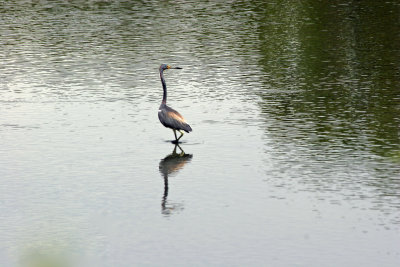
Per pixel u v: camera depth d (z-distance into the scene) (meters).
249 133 21.36
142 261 13.67
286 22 37.84
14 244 14.31
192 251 14.07
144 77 28.05
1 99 25.03
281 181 17.53
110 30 36.44
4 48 32.84
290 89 26.19
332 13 39.94
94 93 25.86
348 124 22.00
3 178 17.88
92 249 14.13
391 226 14.95
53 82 27.31
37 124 22.33
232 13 40.50
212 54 31.55
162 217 15.64
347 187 17.03
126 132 21.59
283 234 14.73
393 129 21.41
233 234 14.77
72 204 16.34
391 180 17.36
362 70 28.59
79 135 21.28
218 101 24.84
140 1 44.47
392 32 35.03
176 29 36.56
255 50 32.19
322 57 30.72
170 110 20.72
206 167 18.62
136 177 17.98
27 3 44.28
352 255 13.80
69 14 40.66
